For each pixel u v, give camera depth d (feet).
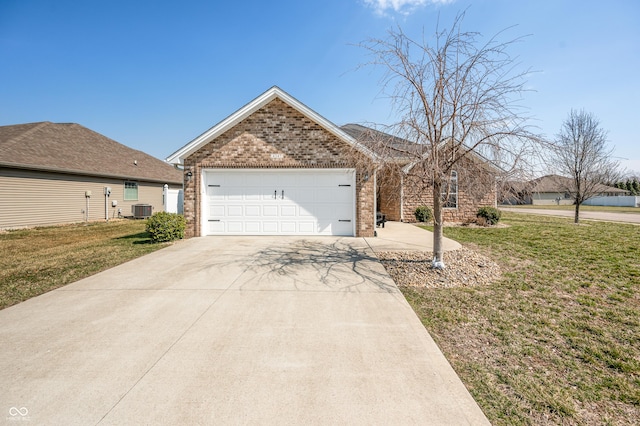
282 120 32.42
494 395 8.08
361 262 22.00
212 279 18.15
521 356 10.03
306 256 23.91
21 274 19.45
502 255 24.40
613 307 14.06
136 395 7.97
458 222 48.47
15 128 57.82
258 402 7.70
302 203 33.24
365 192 32.65
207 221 33.58
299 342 10.77
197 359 9.68
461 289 16.57
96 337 11.11
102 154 64.80
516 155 16.53
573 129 49.83
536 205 137.28
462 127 17.33
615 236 33.94
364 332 11.55
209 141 32.63
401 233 35.76
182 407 7.52
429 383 8.49
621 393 8.22
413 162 17.90
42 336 11.18
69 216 52.70
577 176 49.42
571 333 11.60
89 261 22.88
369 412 7.34
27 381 8.52
